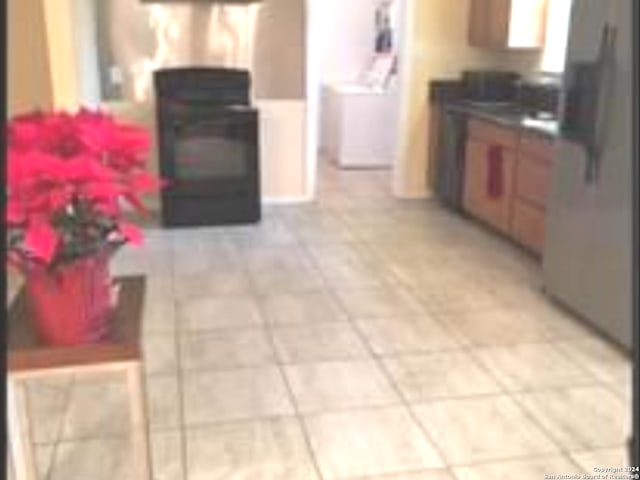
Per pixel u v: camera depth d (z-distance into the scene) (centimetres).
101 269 141
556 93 461
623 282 296
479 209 493
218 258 429
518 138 430
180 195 487
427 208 552
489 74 538
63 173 118
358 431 244
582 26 309
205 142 483
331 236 476
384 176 662
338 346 310
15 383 159
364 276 398
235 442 237
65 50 399
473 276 399
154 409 257
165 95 485
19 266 128
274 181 557
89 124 130
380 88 690
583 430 245
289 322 335
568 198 334
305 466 224
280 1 520
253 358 298
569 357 299
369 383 277
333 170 686
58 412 257
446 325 331
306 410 257
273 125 543
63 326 139
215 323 334
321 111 753
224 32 521
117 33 506
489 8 512
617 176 293
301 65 535
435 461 227
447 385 276
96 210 128
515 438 240
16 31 365
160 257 430
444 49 553
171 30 514
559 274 350
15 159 115
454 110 518
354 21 729
